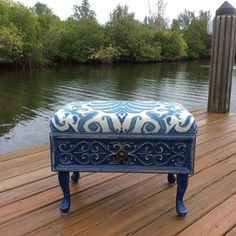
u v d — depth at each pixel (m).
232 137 3.80
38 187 2.52
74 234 1.92
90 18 41.72
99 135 1.95
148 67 35.78
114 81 22.61
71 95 16.77
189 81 22.83
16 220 2.06
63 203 2.14
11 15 30.64
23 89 18.36
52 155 2.01
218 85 4.89
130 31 40.28
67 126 1.95
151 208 2.20
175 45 44.62
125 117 1.93
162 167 1.99
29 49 30.95
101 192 2.43
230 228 1.99
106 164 2.01
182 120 1.92
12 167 2.91
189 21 52.62
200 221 2.05
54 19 38.09
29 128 10.27
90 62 38.53
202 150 3.36
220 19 4.69
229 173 2.81
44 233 1.93
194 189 2.50
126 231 1.95
